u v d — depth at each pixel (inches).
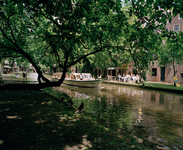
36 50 482.9
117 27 212.5
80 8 177.8
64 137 138.9
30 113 215.0
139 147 131.3
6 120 175.9
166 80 954.1
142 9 174.4
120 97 487.5
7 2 199.6
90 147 122.0
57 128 161.6
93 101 414.9
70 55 346.6
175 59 680.4
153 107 355.9
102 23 227.0
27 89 538.0
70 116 213.0
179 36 163.8
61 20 211.6
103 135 151.1
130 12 188.9
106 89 701.9
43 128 158.4
